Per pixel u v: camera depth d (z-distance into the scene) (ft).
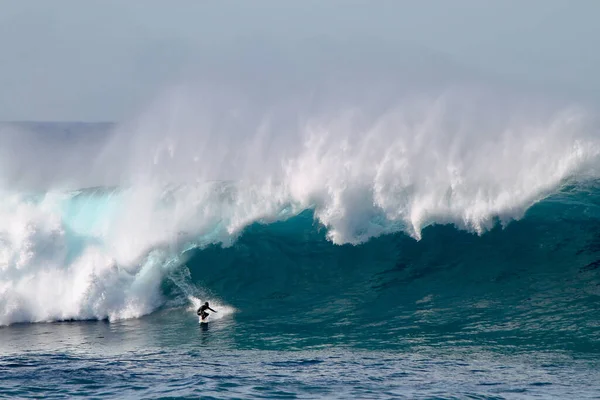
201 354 214.07
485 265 286.46
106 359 209.67
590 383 176.04
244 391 172.55
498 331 225.97
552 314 238.27
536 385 175.01
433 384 176.86
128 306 272.72
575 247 289.53
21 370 197.26
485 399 164.76
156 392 172.76
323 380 181.98
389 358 203.62
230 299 277.64
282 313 260.01
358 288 279.28
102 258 280.72
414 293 270.67
